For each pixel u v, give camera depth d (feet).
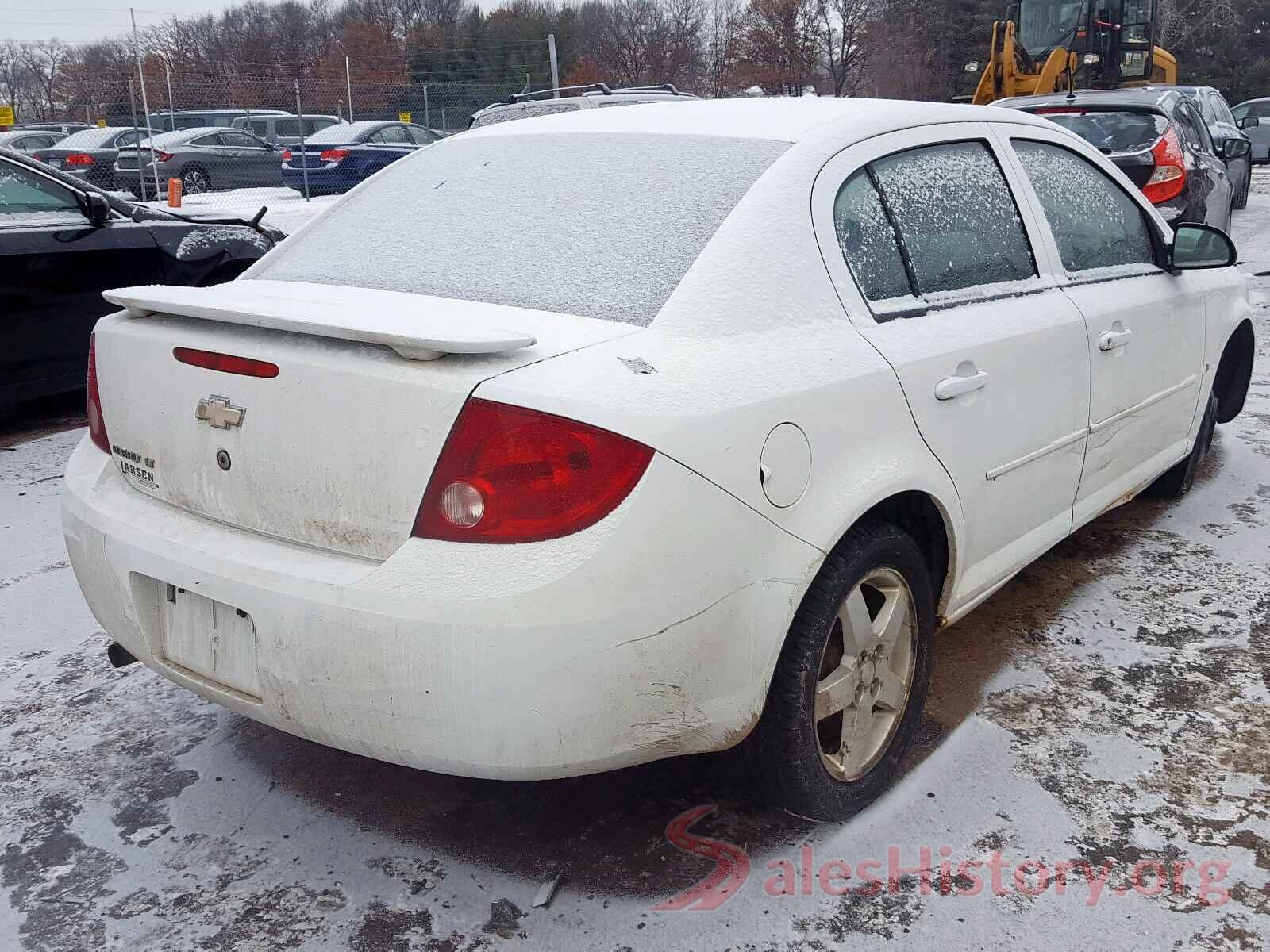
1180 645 10.80
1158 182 26.71
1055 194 11.03
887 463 7.80
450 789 8.68
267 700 6.93
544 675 6.21
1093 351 10.60
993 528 9.43
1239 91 170.40
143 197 50.75
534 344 6.75
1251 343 15.79
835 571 7.45
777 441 7.00
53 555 13.83
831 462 7.39
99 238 20.08
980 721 9.46
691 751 7.06
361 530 6.62
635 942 7.00
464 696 6.25
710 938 7.02
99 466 8.33
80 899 7.52
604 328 7.07
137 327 7.93
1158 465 12.96
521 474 6.24
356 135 59.31
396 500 6.46
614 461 6.30
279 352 6.91
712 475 6.62
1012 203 10.21
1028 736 9.23
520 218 8.54
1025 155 10.71
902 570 8.21
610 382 6.51
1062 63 45.34
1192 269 12.55
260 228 23.94
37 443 19.36
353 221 9.50
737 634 6.84
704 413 6.65
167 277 21.36
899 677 8.43
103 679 10.61
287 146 63.46
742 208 7.78
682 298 7.24
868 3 142.31
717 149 8.52
